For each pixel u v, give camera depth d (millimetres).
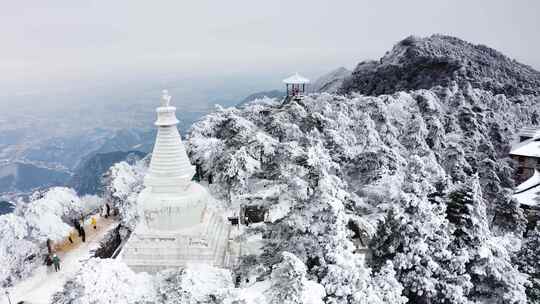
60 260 28094
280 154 27547
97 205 37938
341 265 17469
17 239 27188
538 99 95625
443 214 23984
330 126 39125
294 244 19125
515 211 38875
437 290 22422
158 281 17453
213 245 22078
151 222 21812
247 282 20203
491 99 75688
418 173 29516
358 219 22375
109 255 30359
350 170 33219
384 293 19047
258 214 30141
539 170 56625
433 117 47375
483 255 23734
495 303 24562
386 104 51156
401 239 22562
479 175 45312
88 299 15211
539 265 29484
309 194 19469
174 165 21688
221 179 32688
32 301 23125
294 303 15133
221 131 41969
